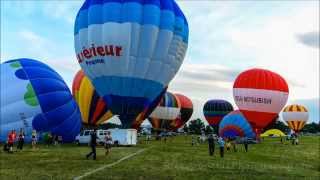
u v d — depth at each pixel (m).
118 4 32.56
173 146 40.88
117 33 32.19
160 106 64.00
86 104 45.81
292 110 82.94
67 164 19.56
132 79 32.88
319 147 45.09
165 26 33.16
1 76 35.34
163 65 33.59
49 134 35.78
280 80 41.81
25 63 36.84
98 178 14.81
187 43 35.56
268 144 51.75
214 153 31.48
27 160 21.33
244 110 41.72
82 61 34.31
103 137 37.66
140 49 32.47
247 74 42.12
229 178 15.74
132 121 35.19
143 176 15.72
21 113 34.28
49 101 35.53
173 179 15.11
